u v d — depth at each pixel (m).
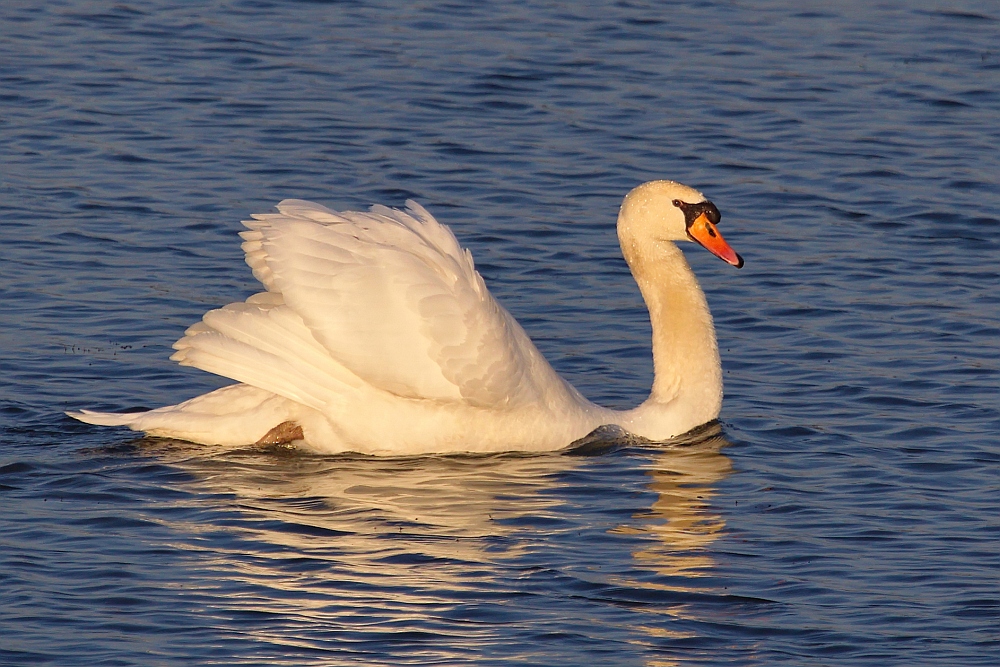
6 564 12.14
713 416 16.02
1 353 16.89
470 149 23.98
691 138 24.72
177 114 24.92
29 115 24.52
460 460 15.08
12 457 14.45
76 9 29.77
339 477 14.40
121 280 19.05
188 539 12.75
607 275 19.95
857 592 12.07
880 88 27.03
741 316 18.77
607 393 16.84
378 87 26.44
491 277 19.73
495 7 30.95
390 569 12.31
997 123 25.67
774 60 28.30
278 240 14.73
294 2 30.78
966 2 31.66
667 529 13.27
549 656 10.97
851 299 19.23
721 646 11.19
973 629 11.47
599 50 28.58
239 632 11.19
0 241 19.97
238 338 14.84
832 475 14.57
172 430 14.98
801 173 23.47
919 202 22.45
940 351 17.66
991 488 14.16
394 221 15.14
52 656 10.80
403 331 14.78
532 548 12.80
